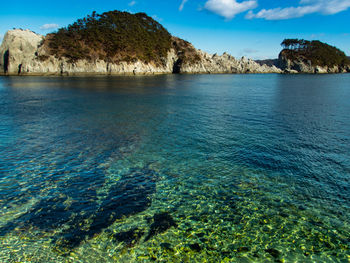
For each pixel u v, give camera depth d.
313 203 7.62
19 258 5.30
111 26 122.88
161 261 5.30
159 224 6.62
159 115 21.16
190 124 17.88
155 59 134.00
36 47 103.12
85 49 102.31
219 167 10.43
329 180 9.08
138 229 6.39
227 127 16.92
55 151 12.19
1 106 24.94
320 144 13.03
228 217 6.98
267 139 14.06
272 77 107.00
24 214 6.94
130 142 13.77
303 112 22.06
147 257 5.41
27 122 18.16
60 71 97.31
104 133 15.46
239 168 10.30
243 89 47.47
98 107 25.03
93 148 12.73
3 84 53.50
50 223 6.55
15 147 12.64
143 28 144.50
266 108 24.48
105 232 6.23
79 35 107.62
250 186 8.77
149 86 52.84
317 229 6.42
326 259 5.41
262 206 7.51
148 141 13.95
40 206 7.36
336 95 34.84
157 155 11.85
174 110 23.59
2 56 102.81
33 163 10.65
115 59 108.00
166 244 5.86
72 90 41.81
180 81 73.50
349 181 8.98
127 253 5.53
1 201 7.59
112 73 106.00
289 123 17.89
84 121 18.69
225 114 21.56
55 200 7.72
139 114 21.56
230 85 58.88
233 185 8.87
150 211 7.25
